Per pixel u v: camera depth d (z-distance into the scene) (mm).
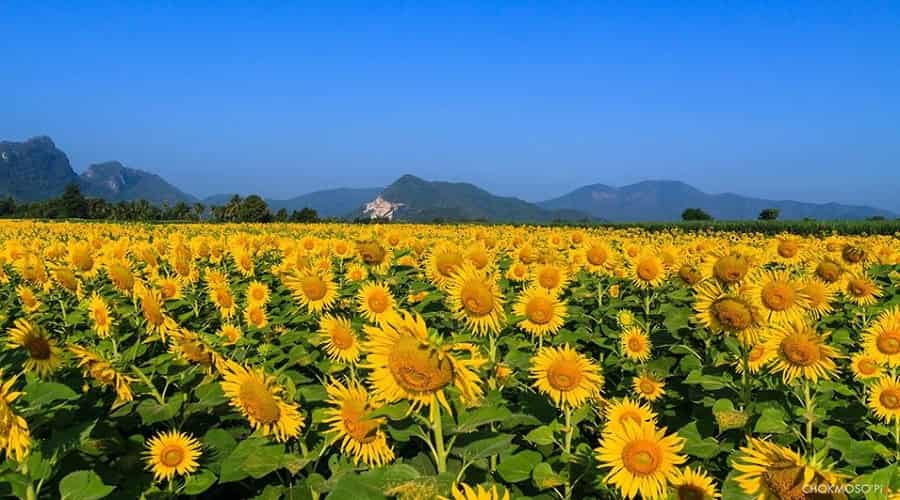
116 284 7336
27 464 3445
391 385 3166
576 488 4023
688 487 3254
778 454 2820
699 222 49219
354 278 9852
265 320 7938
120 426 4914
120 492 4039
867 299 7691
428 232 31422
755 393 5176
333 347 5066
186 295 9883
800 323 4512
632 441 3311
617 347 7285
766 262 11188
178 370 4945
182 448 4203
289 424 3840
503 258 13820
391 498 2824
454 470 3600
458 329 6820
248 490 4801
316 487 3564
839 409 5004
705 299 5195
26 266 10461
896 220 42938
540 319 5773
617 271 9641
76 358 4898
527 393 4949
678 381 6605
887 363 5344
